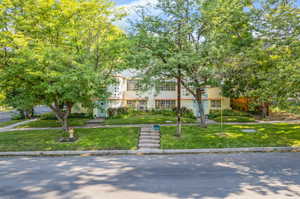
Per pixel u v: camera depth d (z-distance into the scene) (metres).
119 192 5.88
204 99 25.00
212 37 12.41
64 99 12.34
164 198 5.47
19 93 12.50
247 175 7.20
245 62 12.34
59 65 10.69
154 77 13.16
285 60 10.41
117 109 22.81
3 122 21.27
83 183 6.59
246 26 12.45
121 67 12.55
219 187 6.17
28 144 12.05
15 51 10.84
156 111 23.86
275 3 11.77
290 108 10.37
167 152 10.87
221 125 15.86
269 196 5.57
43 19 11.39
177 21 12.11
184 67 12.54
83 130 15.25
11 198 5.58
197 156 10.04
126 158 9.81
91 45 12.65
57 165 8.63
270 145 11.47
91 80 11.06
